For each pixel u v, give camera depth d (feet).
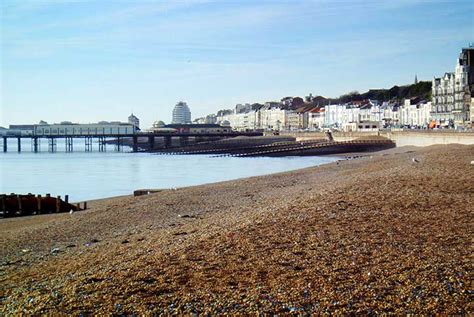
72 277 62.59
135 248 76.89
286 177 189.26
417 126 589.32
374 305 48.88
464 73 511.40
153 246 75.97
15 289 60.23
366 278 55.36
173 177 264.72
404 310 47.60
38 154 546.26
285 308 48.88
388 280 54.54
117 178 263.29
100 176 275.39
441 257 60.95
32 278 65.57
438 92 565.94
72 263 71.82
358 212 86.58
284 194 129.70
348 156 403.75
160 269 61.77
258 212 95.30
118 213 122.52
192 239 76.33
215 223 90.07
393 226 76.43
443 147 289.33
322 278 56.03
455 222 77.92
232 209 111.24
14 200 147.13
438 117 565.53
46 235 100.58
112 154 528.63
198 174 279.49
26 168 335.47
